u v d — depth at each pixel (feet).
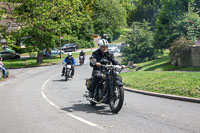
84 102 31.50
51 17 120.16
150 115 22.90
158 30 84.58
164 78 38.93
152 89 35.73
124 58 93.81
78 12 127.75
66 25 121.19
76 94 38.65
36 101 33.65
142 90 36.88
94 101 26.45
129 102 29.60
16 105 31.53
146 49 90.94
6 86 54.70
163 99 30.60
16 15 114.93
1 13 114.11
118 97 24.23
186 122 20.02
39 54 123.13
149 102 29.07
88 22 213.87
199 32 75.82
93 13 275.18
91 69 86.69
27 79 66.90
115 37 280.72
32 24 116.26
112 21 280.10
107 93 24.89
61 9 120.47
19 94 41.27
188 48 63.82
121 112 24.64
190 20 77.46
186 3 81.76
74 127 20.29
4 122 23.29
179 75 38.73
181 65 65.62
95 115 24.02
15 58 152.87
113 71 24.50
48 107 29.12
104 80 25.22
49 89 45.83
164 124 19.81
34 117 24.50
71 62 59.67
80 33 212.64
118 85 23.68
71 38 131.54
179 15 81.66
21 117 24.84
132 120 21.49
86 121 21.91
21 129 20.62
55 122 22.17
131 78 45.27
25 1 113.80
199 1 82.12
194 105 26.22
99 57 26.37
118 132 18.45
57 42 134.51
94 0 280.31
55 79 63.10
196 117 21.38
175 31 79.92
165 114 22.95
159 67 70.03
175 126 19.13
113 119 22.16
